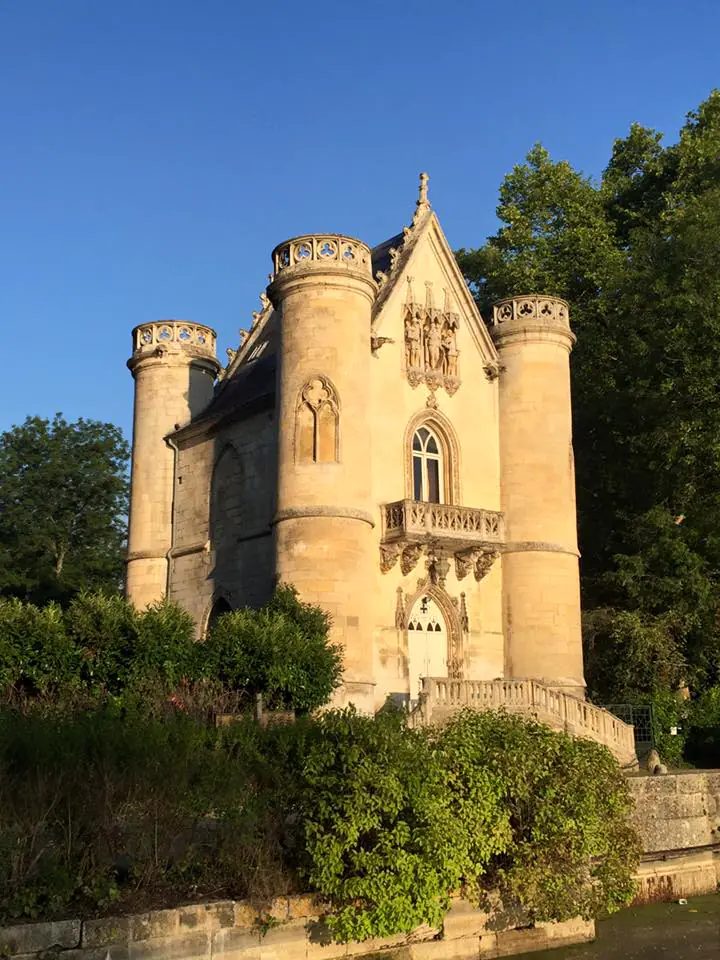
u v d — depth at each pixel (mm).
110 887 14086
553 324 35062
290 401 29969
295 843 16141
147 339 40344
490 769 17281
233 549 34500
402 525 30609
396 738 16438
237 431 35375
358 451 29812
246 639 22859
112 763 14852
